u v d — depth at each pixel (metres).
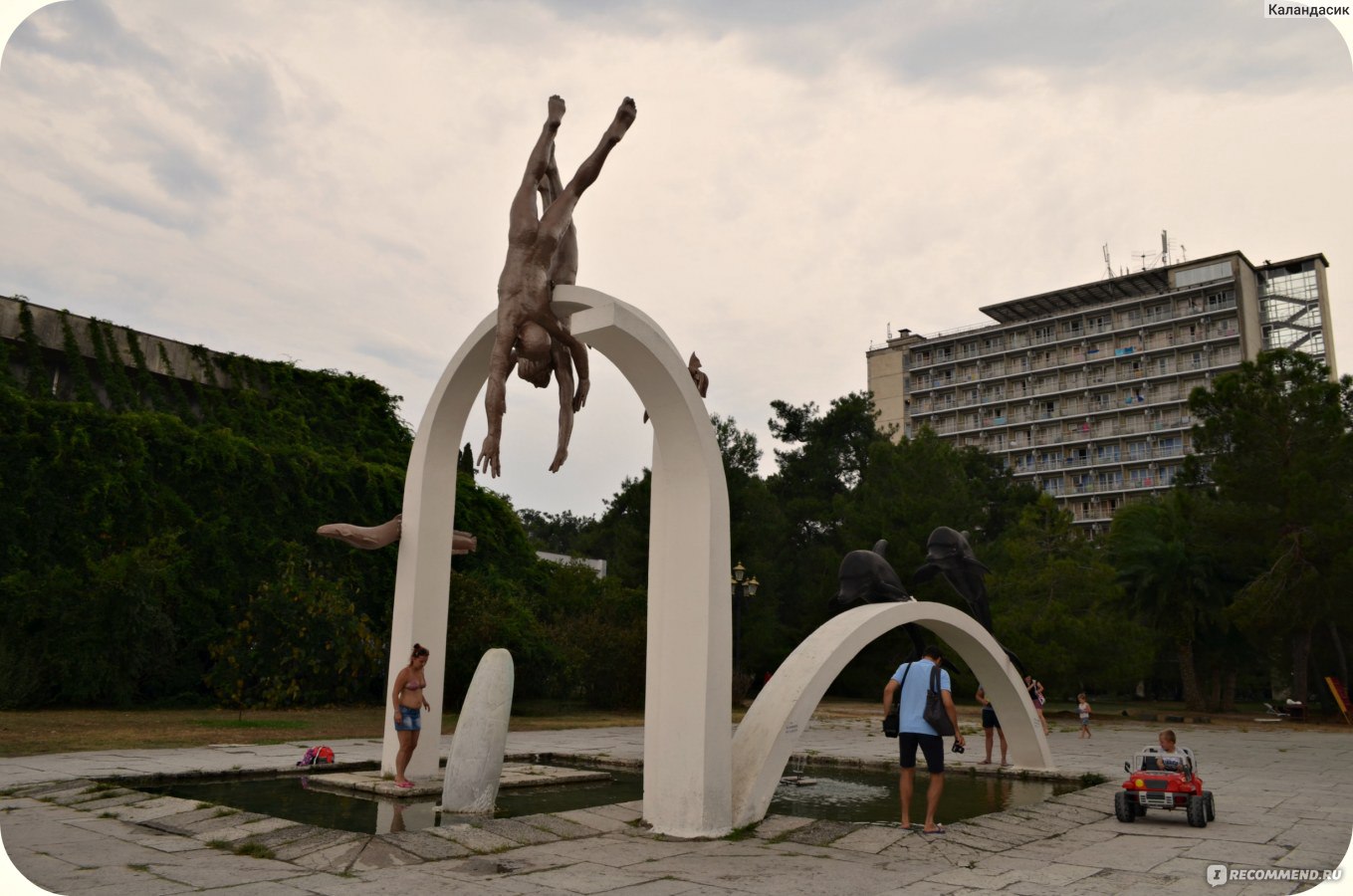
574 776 10.55
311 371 29.64
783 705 8.12
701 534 7.51
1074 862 6.39
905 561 33.44
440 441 10.20
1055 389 74.56
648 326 7.49
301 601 22.03
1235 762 15.07
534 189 8.37
